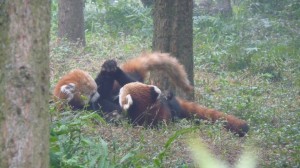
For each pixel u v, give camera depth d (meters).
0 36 3.65
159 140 8.18
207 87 13.75
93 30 21.42
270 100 12.80
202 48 18.22
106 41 18.67
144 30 20.92
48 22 3.77
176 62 10.61
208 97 12.39
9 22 3.63
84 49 17.09
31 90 3.69
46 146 3.81
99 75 9.78
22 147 3.69
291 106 12.10
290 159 8.09
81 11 18.12
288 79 15.41
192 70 11.45
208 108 10.54
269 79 15.66
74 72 9.58
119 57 16.33
